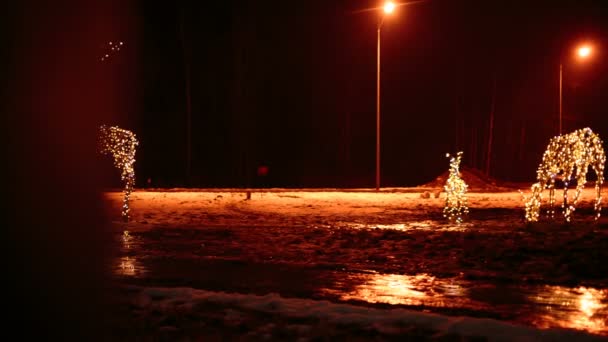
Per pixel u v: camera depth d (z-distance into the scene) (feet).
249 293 33.73
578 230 53.42
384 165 197.98
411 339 24.93
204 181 161.07
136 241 51.47
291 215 71.20
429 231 54.60
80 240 40.68
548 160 57.47
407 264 41.11
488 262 41.01
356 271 39.24
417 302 31.73
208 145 188.14
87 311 28.12
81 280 32.78
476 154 200.75
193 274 38.65
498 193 107.96
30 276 31.63
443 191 107.45
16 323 25.98
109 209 67.82
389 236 51.93
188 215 71.15
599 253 42.14
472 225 59.67
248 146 179.63
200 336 25.44
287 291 34.22
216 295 31.53
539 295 32.83
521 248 44.50
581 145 56.54
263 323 27.12
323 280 36.94
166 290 32.19
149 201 88.12
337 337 25.17
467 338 24.86
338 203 86.38
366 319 27.30
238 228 59.21
